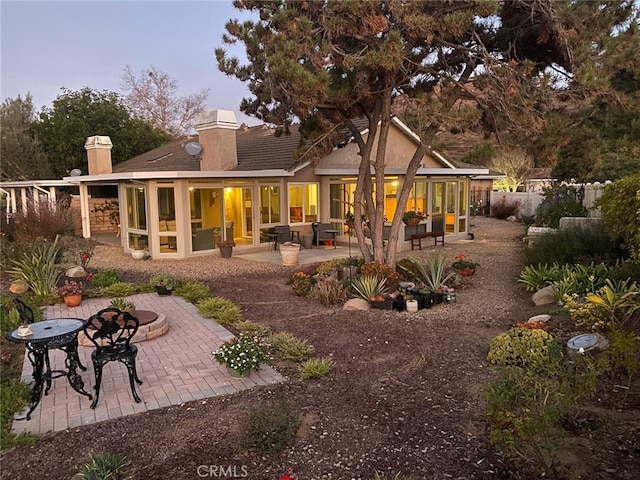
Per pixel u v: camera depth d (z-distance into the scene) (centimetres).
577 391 359
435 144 848
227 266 1284
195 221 1450
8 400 466
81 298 887
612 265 877
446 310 803
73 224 1808
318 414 435
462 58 933
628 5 792
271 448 368
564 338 594
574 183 1803
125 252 1556
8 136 2438
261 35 901
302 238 1633
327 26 768
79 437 403
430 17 733
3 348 641
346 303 831
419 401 459
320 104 884
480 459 352
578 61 767
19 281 963
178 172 1327
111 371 554
